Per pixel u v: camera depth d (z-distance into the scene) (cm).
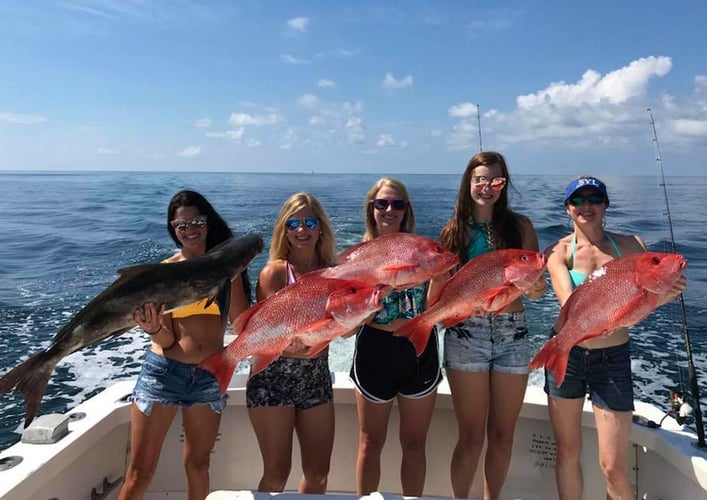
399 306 287
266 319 205
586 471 304
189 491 272
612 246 278
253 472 327
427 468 331
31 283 1130
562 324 226
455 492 293
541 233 1622
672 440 268
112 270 1270
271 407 268
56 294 1033
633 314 215
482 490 324
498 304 225
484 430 291
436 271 225
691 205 2542
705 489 237
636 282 215
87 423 272
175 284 244
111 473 293
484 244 299
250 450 327
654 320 837
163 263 247
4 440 510
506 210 302
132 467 259
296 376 271
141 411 258
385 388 286
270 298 207
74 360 695
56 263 1356
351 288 198
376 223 306
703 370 648
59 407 567
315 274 227
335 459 333
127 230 1955
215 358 206
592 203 277
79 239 1734
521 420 320
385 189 299
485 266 228
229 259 257
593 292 222
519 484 319
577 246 285
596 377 262
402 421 294
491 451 291
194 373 262
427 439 331
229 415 326
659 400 567
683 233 1628
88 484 273
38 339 770
